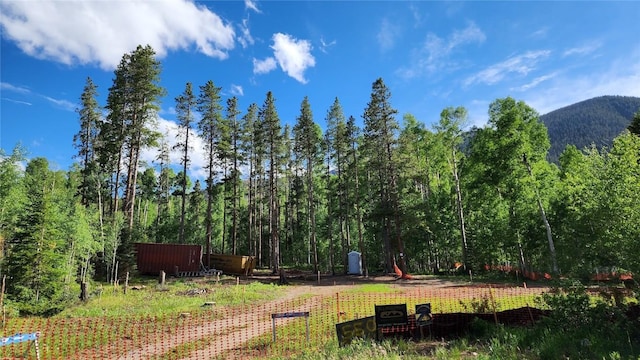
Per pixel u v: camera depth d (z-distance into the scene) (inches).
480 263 1375.5
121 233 1091.9
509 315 421.7
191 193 2160.4
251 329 513.3
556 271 1075.3
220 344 437.7
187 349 416.8
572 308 362.6
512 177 1246.3
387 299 726.5
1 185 849.5
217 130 1549.0
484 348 325.7
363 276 1397.6
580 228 433.7
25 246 639.8
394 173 1413.6
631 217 371.2
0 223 784.9
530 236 1253.1
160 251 1255.5
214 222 2359.7
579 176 619.2
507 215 1341.0
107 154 1331.2
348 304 671.8
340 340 382.9
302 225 2202.3
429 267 1788.9
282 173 1780.3
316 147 1704.0
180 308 654.5
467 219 1633.9
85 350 409.7
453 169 1622.8
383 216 1417.3
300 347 393.7
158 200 2298.2
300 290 989.2
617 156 415.2
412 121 1763.0
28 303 594.2
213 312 628.1
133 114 1289.4
